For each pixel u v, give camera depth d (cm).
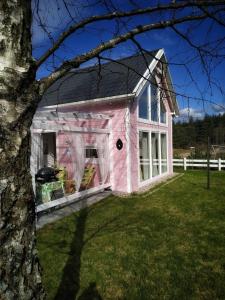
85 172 1148
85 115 1043
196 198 1056
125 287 455
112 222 780
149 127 1384
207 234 681
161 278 481
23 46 175
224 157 2150
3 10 167
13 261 170
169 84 366
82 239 655
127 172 1186
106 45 226
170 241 639
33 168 840
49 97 1455
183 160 2022
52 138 1399
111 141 1225
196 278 480
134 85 1138
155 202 1008
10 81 166
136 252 582
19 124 171
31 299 179
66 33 210
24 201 175
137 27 233
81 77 1490
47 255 567
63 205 969
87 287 455
